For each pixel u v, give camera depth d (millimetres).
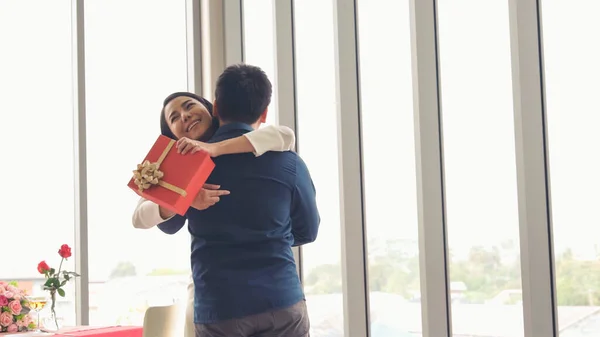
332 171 4457
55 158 4426
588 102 3818
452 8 4168
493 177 4012
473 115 4078
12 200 4293
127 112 4641
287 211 1936
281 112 4566
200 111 2266
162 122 2338
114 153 4566
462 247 4062
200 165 1830
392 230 4266
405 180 4250
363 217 4328
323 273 4441
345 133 4355
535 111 3885
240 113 1990
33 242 4324
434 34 4160
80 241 4383
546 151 3889
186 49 4941
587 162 3803
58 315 4266
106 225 4504
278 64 4586
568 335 3803
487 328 3982
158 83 4789
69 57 4516
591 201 3789
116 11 4676
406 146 4254
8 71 4348
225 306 1810
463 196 4074
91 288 4430
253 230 1858
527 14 3916
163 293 4641
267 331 1836
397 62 4309
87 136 4484
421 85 4148
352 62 4391
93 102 4531
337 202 4430
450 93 4141
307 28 4598
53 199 4398
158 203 1862
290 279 1883
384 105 4328
